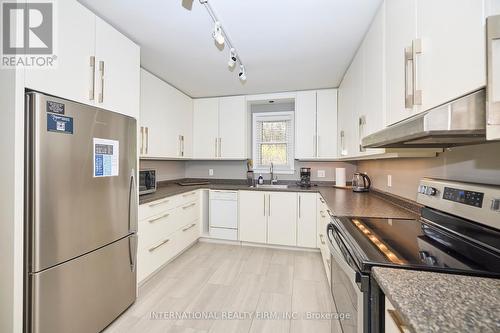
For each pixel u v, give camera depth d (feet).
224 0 4.95
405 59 3.51
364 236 3.71
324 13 5.37
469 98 2.22
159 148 9.43
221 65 8.35
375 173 8.70
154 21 5.73
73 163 4.49
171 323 5.63
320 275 7.99
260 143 13.15
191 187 10.55
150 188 8.68
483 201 3.05
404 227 4.21
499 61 1.83
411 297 1.96
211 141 12.24
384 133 3.48
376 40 5.27
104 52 5.41
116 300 5.64
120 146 5.66
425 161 5.07
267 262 9.07
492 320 1.64
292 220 10.29
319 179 12.09
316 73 9.05
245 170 13.05
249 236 10.78
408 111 3.65
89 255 4.90
